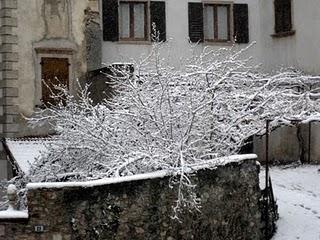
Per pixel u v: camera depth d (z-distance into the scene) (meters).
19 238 12.79
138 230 13.39
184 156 14.42
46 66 24.27
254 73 23.00
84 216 12.98
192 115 14.66
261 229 15.13
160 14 26.75
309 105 20.88
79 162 15.51
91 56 24.97
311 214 17.08
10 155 21.08
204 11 27.52
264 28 27.45
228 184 14.59
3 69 23.75
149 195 13.53
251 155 15.12
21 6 24.00
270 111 18.44
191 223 13.93
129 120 15.16
